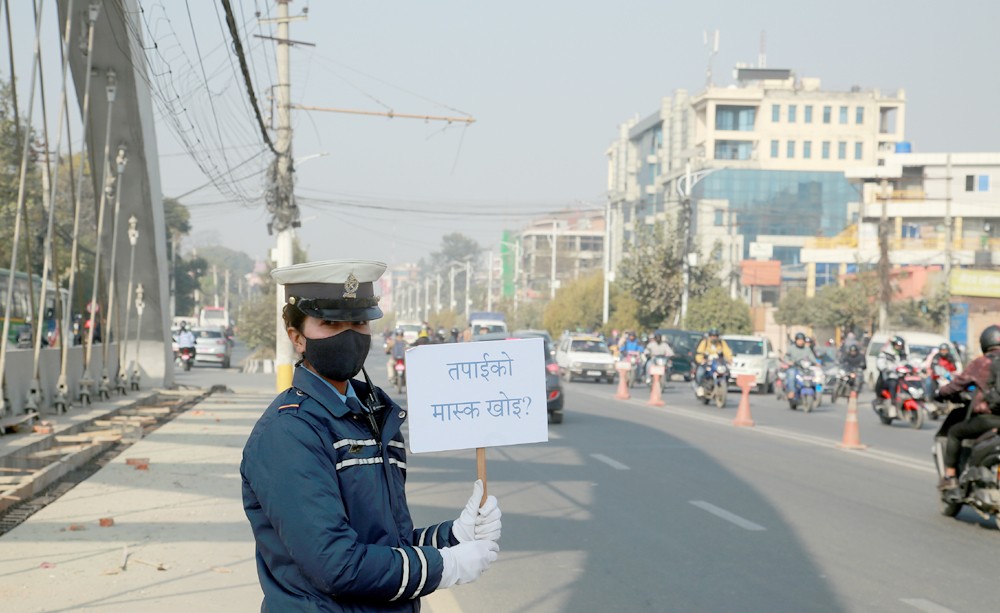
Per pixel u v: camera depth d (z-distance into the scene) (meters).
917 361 26.41
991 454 8.98
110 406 18.25
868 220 62.00
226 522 8.80
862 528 9.21
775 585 7.12
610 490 11.35
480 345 3.01
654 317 57.44
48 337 29.06
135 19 16.14
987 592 6.98
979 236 61.84
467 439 2.98
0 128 29.61
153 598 6.30
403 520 2.80
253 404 22.20
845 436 15.80
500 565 7.70
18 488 9.46
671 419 21.03
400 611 2.69
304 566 2.52
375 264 2.78
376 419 2.81
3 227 31.77
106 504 9.67
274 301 49.56
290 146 26.77
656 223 57.75
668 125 115.62
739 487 11.59
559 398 19.48
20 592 6.40
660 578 7.31
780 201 105.06
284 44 26.73
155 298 23.11
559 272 123.81
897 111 108.31
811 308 57.25
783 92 105.19
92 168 19.25
